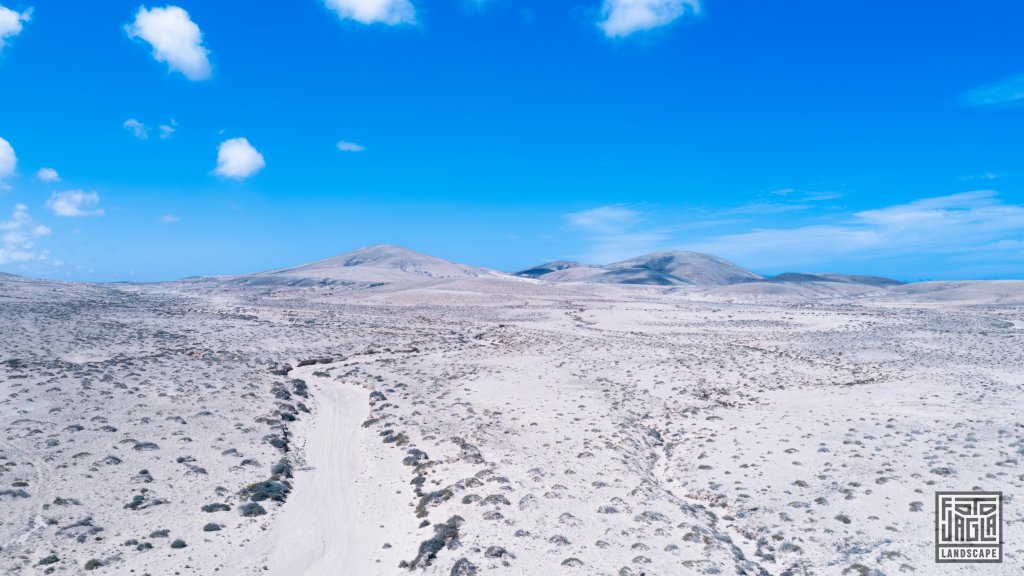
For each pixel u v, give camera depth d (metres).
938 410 38.03
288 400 42.22
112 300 128.50
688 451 32.38
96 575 18.08
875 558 18.80
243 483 26.31
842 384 49.62
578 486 25.27
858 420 36.22
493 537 20.52
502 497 23.55
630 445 32.16
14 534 20.00
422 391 46.50
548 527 21.23
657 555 19.09
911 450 29.55
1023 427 32.88
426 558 19.33
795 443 31.86
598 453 30.16
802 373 55.19
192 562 19.38
